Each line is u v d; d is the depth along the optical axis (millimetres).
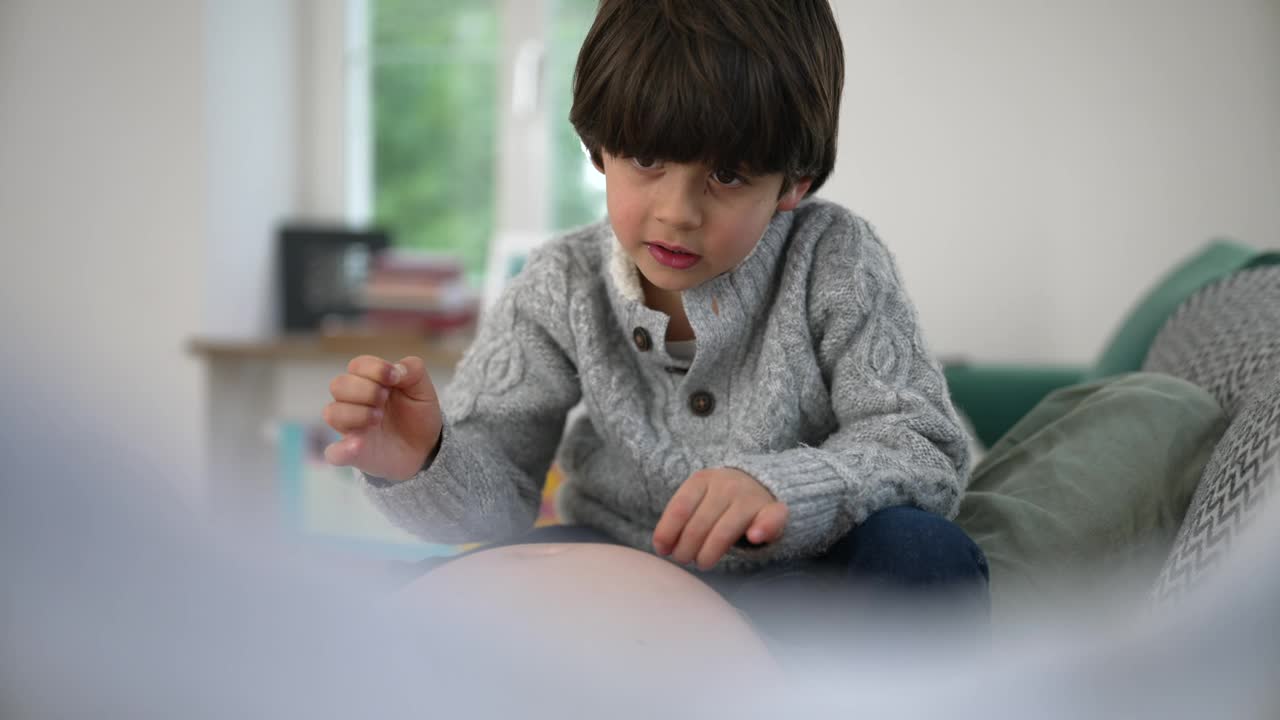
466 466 721
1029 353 2035
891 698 391
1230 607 455
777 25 644
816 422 784
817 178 729
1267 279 1056
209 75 2150
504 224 2395
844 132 2080
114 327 2186
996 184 2027
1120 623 562
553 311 840
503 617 322
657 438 806
